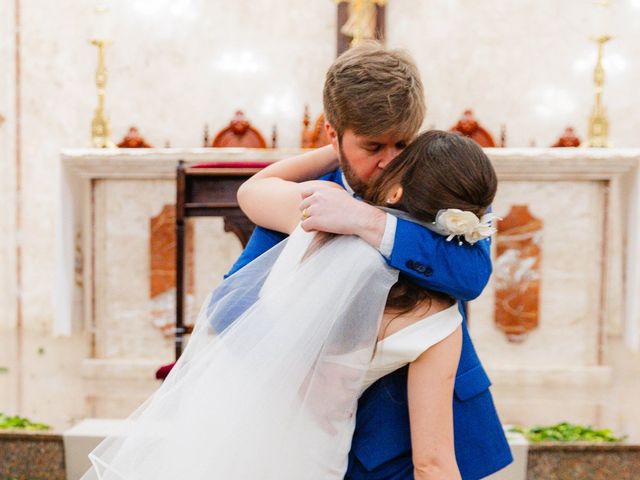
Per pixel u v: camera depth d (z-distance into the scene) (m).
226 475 1.22
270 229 1.53
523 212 4.50
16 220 6.88
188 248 4.57
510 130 6.79
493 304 4.52
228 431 1.23
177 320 3.29
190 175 3.28
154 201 4.56
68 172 4.55
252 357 1.26
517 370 4.47
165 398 1.32
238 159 4.45
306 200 1.32
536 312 4.50
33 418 3.57
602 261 4.51
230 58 6.89
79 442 2.94
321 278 1.27
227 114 6.90
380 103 1.26
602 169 4.41
